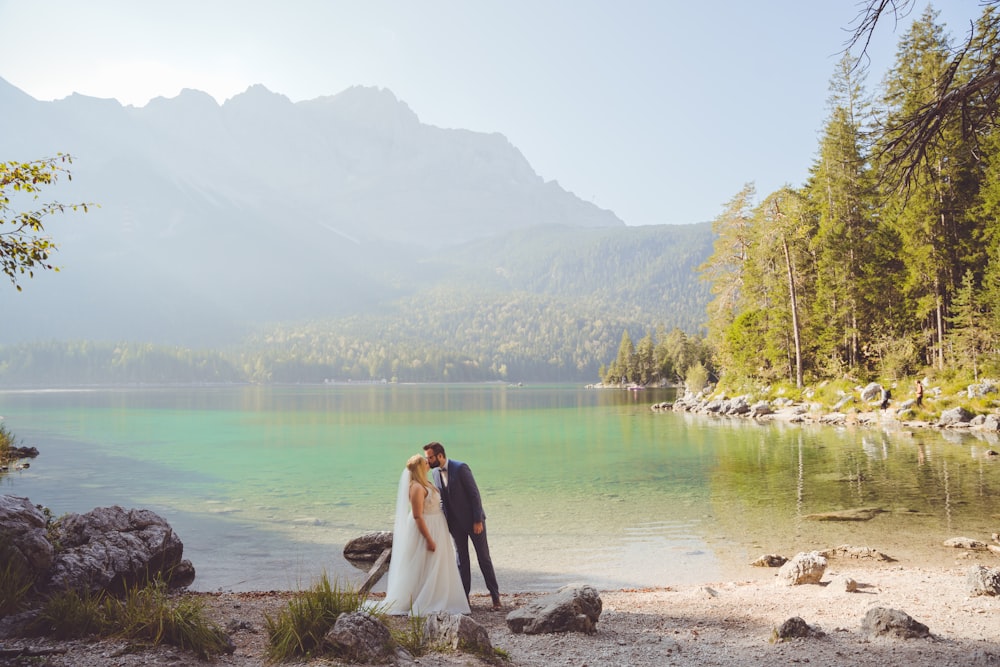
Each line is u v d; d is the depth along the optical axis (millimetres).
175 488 19984
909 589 8648
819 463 22844
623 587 9906
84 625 5664
